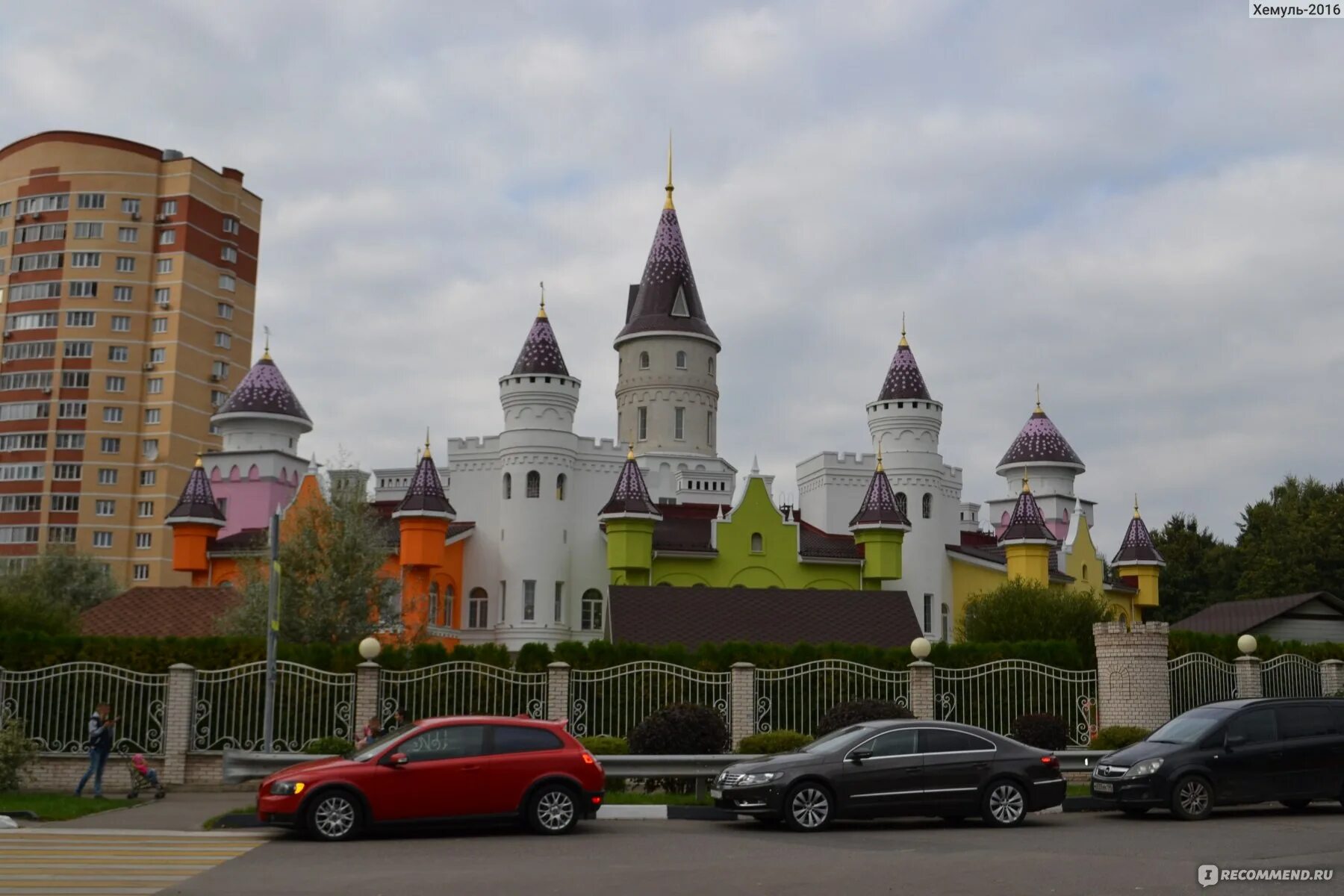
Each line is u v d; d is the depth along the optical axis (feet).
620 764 76.54
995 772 65.62
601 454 201.87
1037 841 58.90
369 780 59.67
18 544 311.06
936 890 44.14
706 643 101.60
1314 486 274.57
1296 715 70.64
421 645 98.99
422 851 55.77
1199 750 68.90
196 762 91.15
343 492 135.13
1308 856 52.21
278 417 208.13
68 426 315.78
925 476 209.05
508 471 195.42
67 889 45.16
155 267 325.42
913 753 65.26
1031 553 193.77
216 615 136.05
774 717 96.63
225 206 337.93
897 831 64.03
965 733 66.39
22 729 81.05
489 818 60.95
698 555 186.91
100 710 81.35
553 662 97.40
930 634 203.41
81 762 91.56
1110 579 267.39
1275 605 153.99
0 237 326.03
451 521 177.37
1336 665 106.83
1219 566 282.36
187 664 94.48
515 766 61.72
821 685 98.07
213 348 331.57
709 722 85.56
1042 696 98.73
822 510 215.10
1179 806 67.97
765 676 96.89
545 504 193.88
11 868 49.80
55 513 312.29
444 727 61.98
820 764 64.13
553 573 192.54
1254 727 69.82
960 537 227.61
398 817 59.77
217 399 331.16
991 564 205.16
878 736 65.36
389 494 212.23
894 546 190.60
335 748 87.81
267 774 78.23
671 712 85.71
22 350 319.27
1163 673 95.55
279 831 62.95
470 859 53.21
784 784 63.41
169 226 326.44
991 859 52.01
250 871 49.52
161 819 68.64
